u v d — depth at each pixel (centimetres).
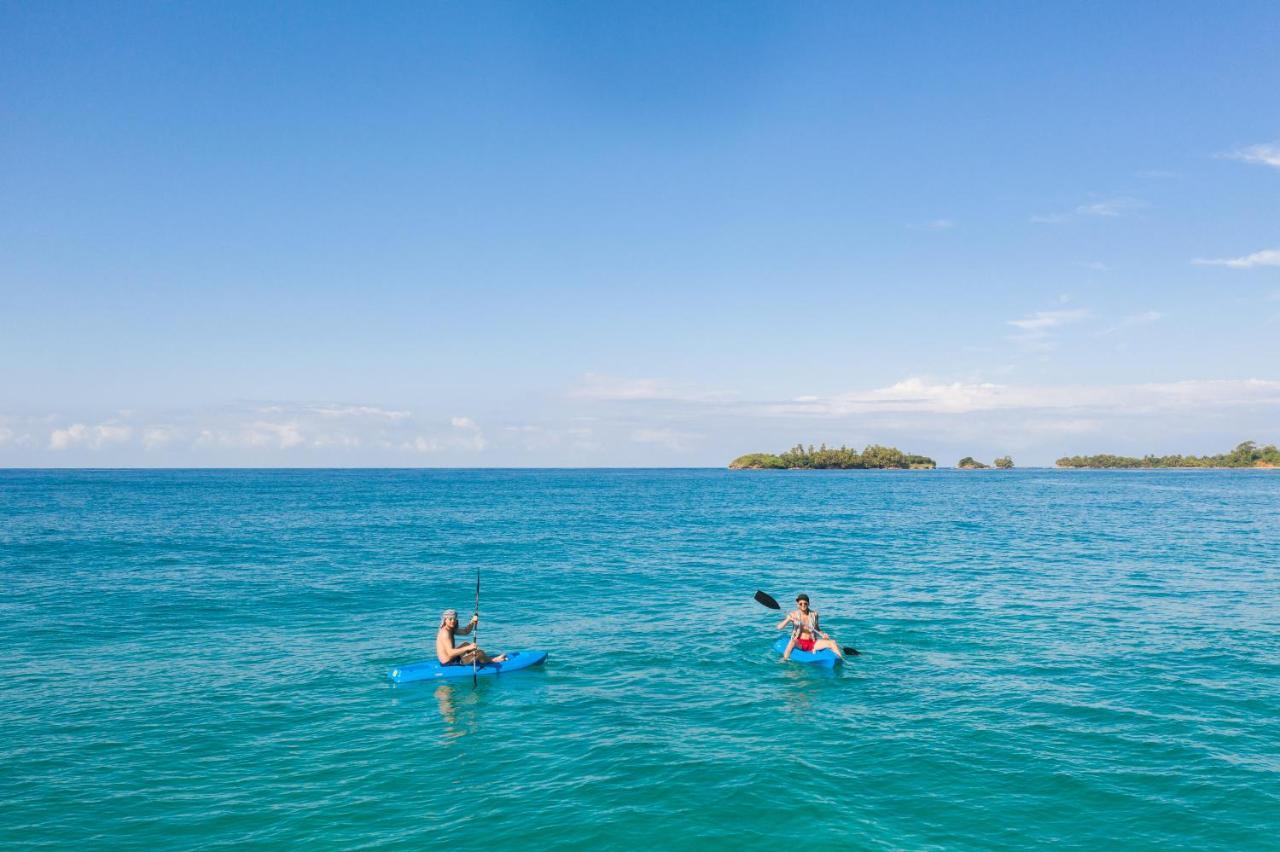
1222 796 938
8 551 3466
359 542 3969
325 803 941
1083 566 2983
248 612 2133
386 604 2256
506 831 868
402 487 12400
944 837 848
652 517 5847
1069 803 926
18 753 1097
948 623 1938
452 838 852
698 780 998
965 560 3206
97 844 838
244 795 963
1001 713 1250
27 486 11656
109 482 14200
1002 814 900
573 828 873
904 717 1238
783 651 1666
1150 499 8250
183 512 6059
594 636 1845
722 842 840
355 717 1260
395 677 1462
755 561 3225
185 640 1805
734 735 1166
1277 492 9869
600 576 2809
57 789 977
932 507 7006
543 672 1524
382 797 958
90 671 1532
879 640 1764
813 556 3384
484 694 1382
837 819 890
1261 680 1418
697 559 3303
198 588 2514
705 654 1666
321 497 8725
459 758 1084
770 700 1337
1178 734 1145
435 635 1861
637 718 1250
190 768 1048
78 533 4309
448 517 5784
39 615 2077
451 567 3036
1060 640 1745
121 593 2414
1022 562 3123
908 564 3095
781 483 14562
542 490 11238
